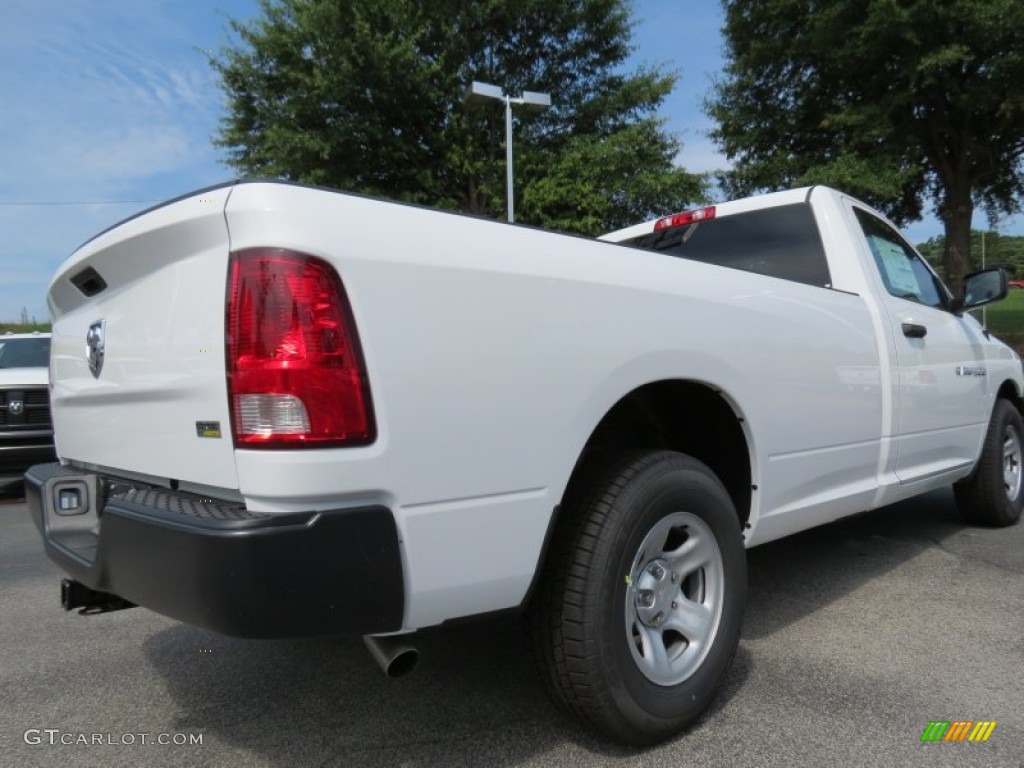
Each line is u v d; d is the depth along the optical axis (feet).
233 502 6.41
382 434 6.08
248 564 5.62
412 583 6.29
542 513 7.09
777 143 69.31
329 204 6.18
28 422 24.95
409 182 67.15
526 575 7.04
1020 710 8.70
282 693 9.66
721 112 70.13
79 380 8.96
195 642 11.66
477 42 64.39
